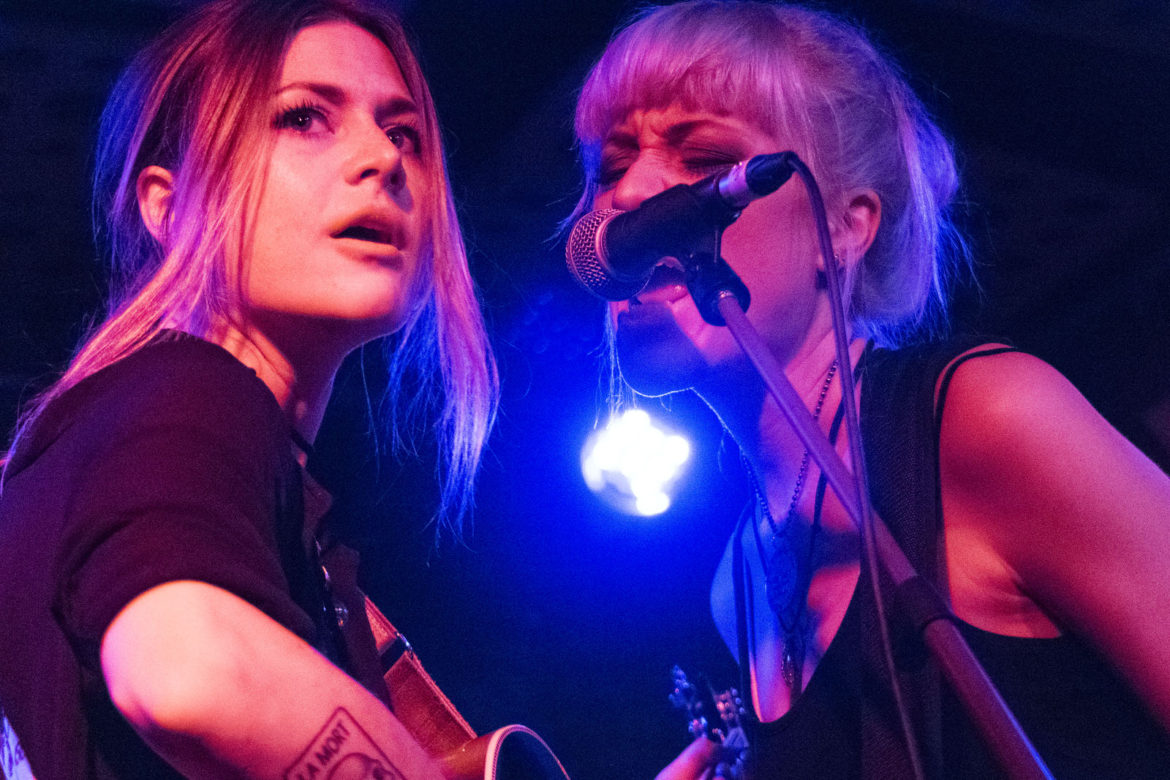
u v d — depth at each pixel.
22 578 0.92
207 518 0.80
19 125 5.00
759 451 1.63
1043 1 4.56
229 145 1.17
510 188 5.49
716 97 1.58
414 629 6.33
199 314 1.16
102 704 0.89
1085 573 1.21
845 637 1.35
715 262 1.26
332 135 1.21
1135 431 6.74
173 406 0.86
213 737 0.73
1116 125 5.19
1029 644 1.29
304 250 1.15
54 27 4.45
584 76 4.65
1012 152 5.32
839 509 1.49
